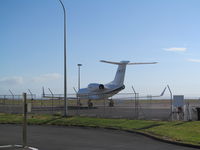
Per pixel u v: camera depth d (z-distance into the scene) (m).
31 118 27.42
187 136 15.57
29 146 13.40
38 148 12.80
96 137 16.50
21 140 15.39
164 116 26.55
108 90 44.09
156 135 16.28
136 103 36.91
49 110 38.28
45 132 19.02
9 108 43.03
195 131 17.06
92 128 21.34
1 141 15.05
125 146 13.36
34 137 16.56
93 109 40.25
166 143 14.32
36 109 40.66
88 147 13.07
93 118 25.31
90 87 44.28
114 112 33.09
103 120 23.81
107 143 14.29
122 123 22.02
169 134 16.33
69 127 22.33
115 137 16.47
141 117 25.75
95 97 44.47
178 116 23.69
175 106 23.58
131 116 27.11
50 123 24.58
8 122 26.27
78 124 23.12
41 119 26.56
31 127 22.42
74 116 27.22
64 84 27.08
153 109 39.12
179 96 23.56
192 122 20.59
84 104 62.59
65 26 27.25
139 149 12.57
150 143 14.33
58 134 17.94
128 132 18.73
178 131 17.31
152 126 19.94
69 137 16.53
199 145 13.00
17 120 27.09
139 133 17.84
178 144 13.84
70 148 12.80
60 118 26.33
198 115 22.31
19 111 37.59
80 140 15.30
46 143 14.30
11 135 17.59
